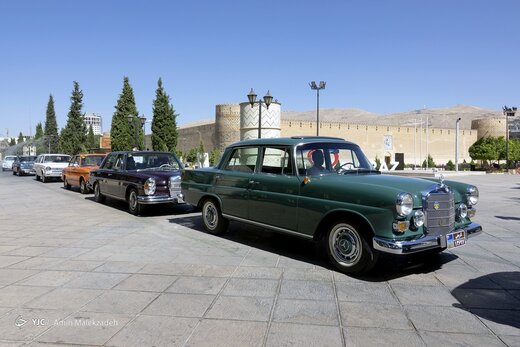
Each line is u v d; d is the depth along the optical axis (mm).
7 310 3852
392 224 4457
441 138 65500
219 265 5332
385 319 3619
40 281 4699
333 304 3965
